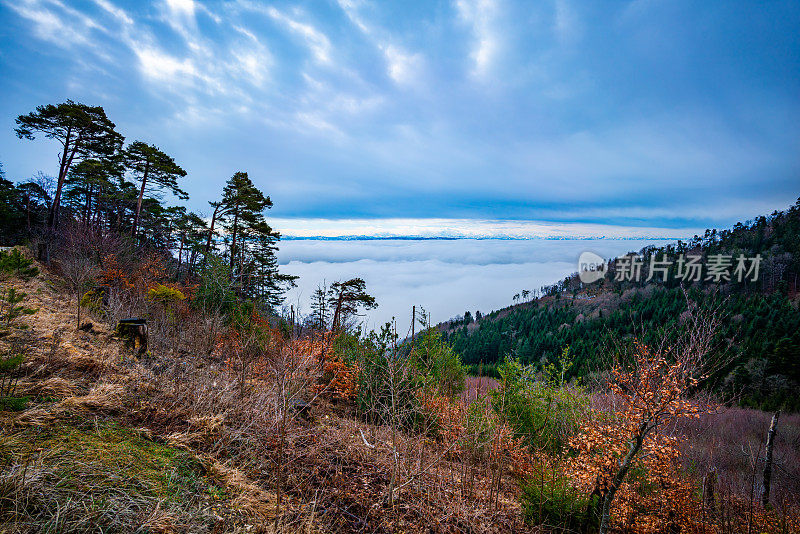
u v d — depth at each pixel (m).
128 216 25.94
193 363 6.75
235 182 24.77
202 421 4.54
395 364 6.54
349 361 9.77
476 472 6.95
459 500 5.21
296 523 3.51
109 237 15.65
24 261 9.84
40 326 6.93
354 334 10.67
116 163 24.09
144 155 24.36
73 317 8.28
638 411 5.35
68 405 3.97
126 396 4.64
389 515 4.28
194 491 3.32
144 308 10.90
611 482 5.44
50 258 16.80
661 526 6.34
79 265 11.50
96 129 22.23
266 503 3.64
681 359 4.99
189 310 12.66
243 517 3.24
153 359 6.77
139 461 3.40
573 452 7.23
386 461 5.47
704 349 4.92
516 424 8.81
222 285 13.58
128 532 2.53
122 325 7.14
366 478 4.89
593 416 7.12
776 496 9.09
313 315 10.15
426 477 5.47
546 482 6.06
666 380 5.14
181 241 29.98
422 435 6.07
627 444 5.65
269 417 5.19
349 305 11.41
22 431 3.27
